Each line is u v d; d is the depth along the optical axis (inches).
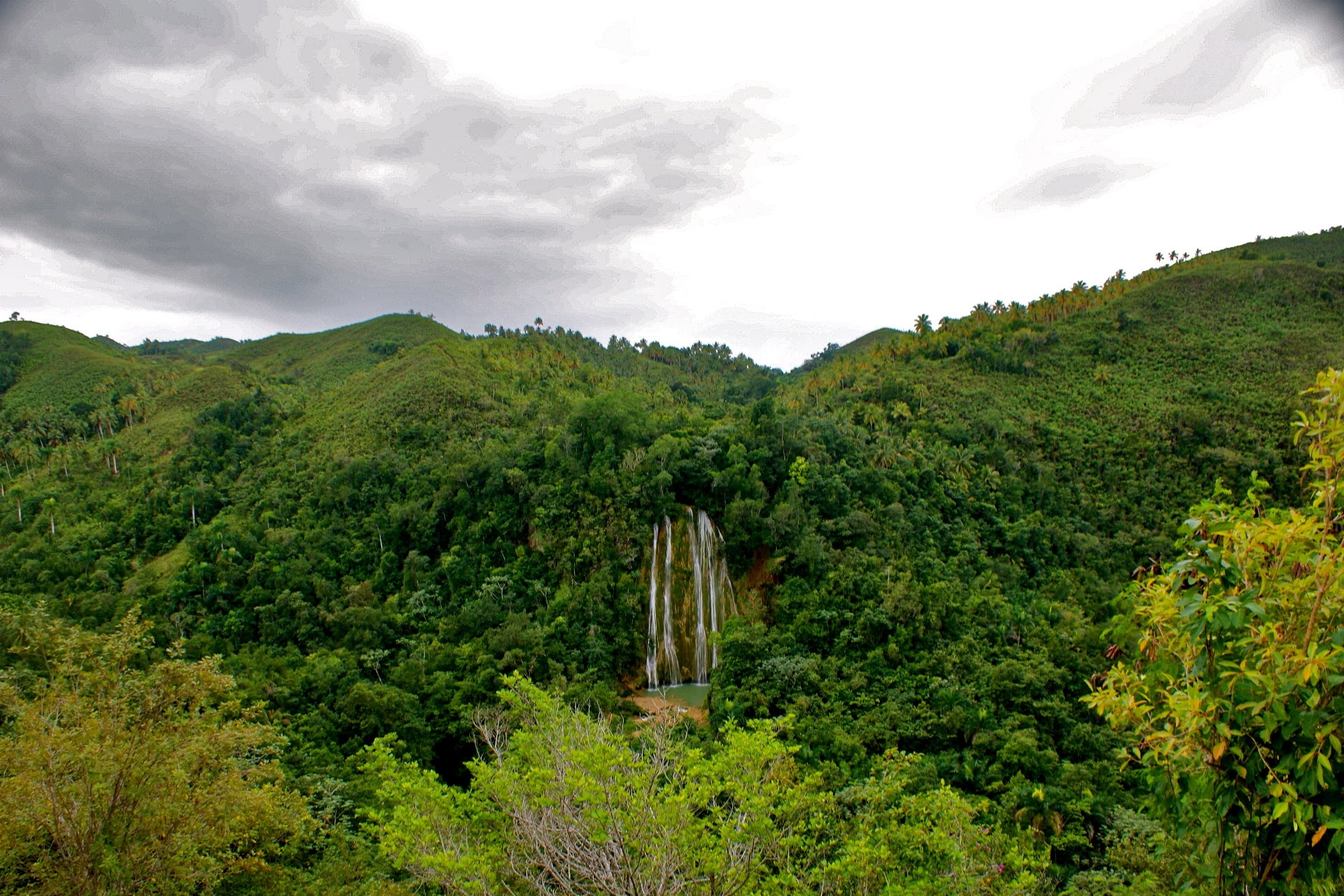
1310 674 233.0
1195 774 285.3
